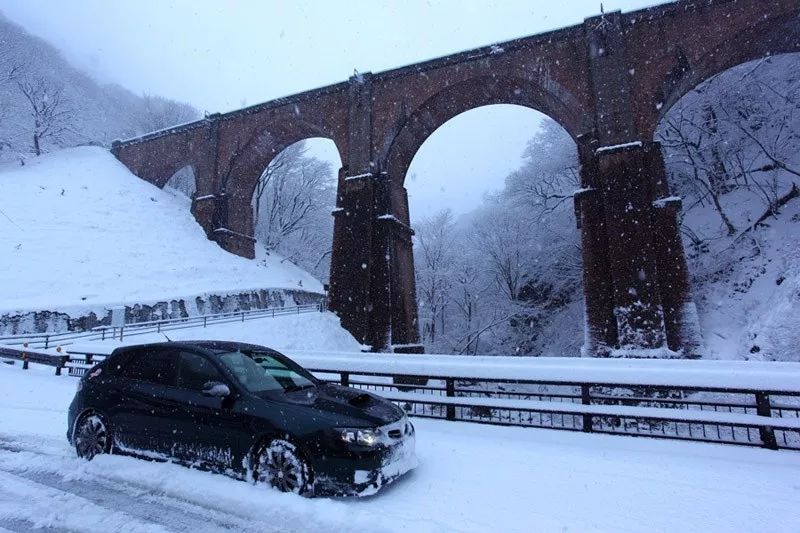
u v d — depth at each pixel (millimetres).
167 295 29172
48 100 53750
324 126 34750
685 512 4395
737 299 26406
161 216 39562
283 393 5273
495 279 45000
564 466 5734
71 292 26109
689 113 33500
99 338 21812
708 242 31453
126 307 25906
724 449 6328
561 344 38125
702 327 26562
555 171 42094
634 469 5629
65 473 5258
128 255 32125
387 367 8805
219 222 40938
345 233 30531
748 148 33250
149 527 3994
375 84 32188
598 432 7270
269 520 4105
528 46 27469
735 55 24750
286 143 41594
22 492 4750
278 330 25078
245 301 33781
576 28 26281
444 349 45750
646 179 23172
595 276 23219
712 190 31266
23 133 55312
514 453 6281
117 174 44250
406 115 30953
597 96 24594
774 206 28469
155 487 4801
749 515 4328
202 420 5102
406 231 32938
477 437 7199
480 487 5000
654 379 6891
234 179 42250
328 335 26719
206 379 5328
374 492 4488
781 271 24516
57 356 13977
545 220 41906
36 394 10070
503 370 7895
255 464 4801
